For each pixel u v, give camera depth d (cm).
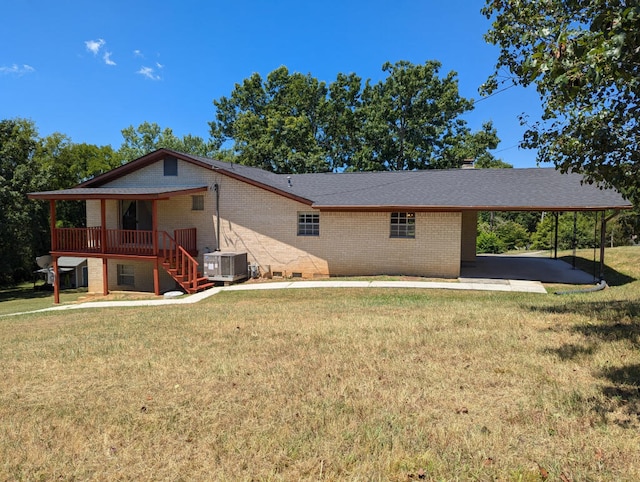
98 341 694
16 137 2786
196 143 4962
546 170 1639
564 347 546
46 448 344
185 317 903
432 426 353
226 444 338
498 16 632
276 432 352
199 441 345
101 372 521
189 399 426
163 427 370
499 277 1435
